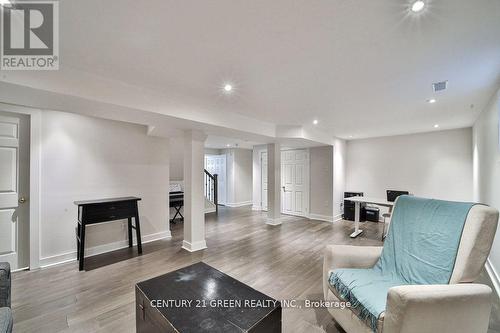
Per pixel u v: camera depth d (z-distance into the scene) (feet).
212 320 3.98
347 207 18.72
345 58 5.93
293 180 20.80
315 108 10.44
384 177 18.44
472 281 4.68
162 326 4.13
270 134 13.69
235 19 4.42
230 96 8.86
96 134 11.14
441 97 8.93
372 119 12.63
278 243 12.76
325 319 6.32
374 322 4.34
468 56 5.80
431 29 4.70
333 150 18.29
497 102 8.04
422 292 3.97
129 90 7.60
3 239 8.84
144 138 12.97
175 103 8.80
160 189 13.67
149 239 13.09
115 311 6.57
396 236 6.36
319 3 3.98
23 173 9.25
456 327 4.13
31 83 5.83
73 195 10.39
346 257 6.31
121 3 3.96
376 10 4.15
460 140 15.23
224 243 12.73
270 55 5.79
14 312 6.52
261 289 7.88
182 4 4.00
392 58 5.92
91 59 5.96
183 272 5.76
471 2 3.93
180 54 5.74
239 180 25.75
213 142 20.99
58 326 5.95
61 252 10.01
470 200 14.83
